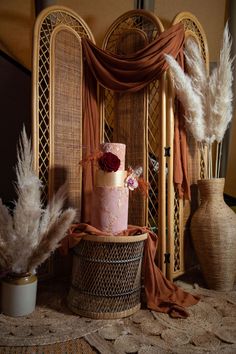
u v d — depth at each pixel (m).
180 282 2.36
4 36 3.06
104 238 1.70
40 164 2.24
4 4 3.04
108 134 2.58
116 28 2.44
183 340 1.50
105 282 1.73
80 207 2.36
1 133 3.09
